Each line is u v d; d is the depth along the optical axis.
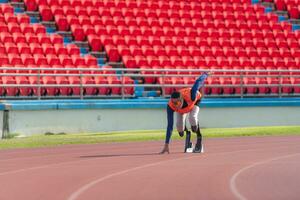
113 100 29.80
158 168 15.61
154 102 30.31
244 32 40.28
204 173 14.55
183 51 36.78
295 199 10.80
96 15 37.50
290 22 43.72
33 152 19.83
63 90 30.42
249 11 42.50
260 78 36.16
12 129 27.02
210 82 34.88
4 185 12.75
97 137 25.27
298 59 39.97
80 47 35.53
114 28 36.56
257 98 34.09
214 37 39.25
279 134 27.16
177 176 14.05
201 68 36.47
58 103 28.06
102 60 34.78
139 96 32.81
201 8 41.16
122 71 30.11
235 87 34.06
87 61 33.19
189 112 19.25
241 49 38.78
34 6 36.53
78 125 28.50
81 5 37.66
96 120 28.95
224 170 15.10
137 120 29.91
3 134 26.78
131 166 16.06
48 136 26.31
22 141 23.69
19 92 29.42
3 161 17.34
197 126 19.30
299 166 15.90
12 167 15.92
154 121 30.34
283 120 33.50
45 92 29.98
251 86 33.34
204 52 37.50
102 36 35.84
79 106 28.50
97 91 31.31
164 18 39.34
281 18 43.62
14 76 29.86
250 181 13.16
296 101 33.91
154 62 35.31
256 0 43.88
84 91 30.94
